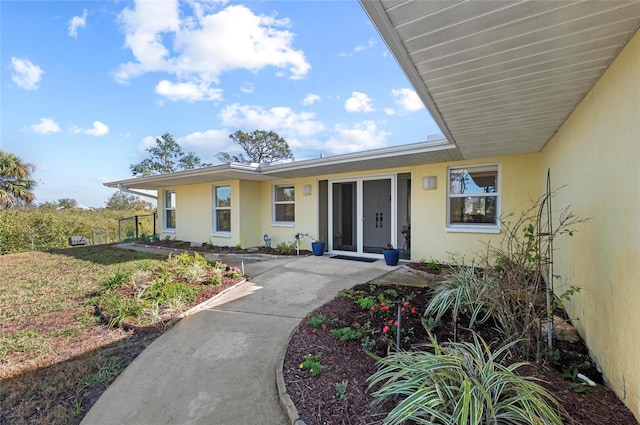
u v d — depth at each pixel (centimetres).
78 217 1448
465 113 334
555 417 158
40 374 276
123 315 384
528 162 559
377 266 666
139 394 244
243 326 367
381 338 299
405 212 887
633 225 189
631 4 159
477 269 444
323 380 239
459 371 186
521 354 266
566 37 192
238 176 871
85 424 213
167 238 1161
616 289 213
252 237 956
